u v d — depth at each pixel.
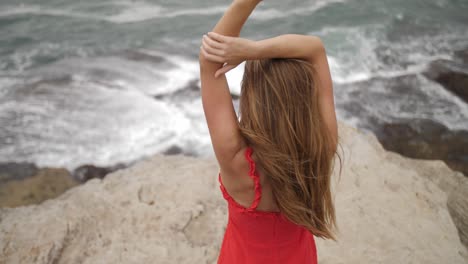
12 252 3.13
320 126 1.44
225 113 1.40
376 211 3.54
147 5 19.70
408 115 10.51
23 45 15.48
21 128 9.88
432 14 16.95
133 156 9.08
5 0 20.47
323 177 1.53
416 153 9.35
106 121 10.16
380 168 4.12
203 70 1.37
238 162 1.42
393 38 15.11
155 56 14.22
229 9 1.31
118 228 3.46
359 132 4.98
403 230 3.35
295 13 17.58
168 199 3.86
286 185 1.46
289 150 1.40
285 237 1.67
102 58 14.14
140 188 4.00
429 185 4.00
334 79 12.30
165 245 3.28
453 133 9.77
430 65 12.85
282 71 1.37
